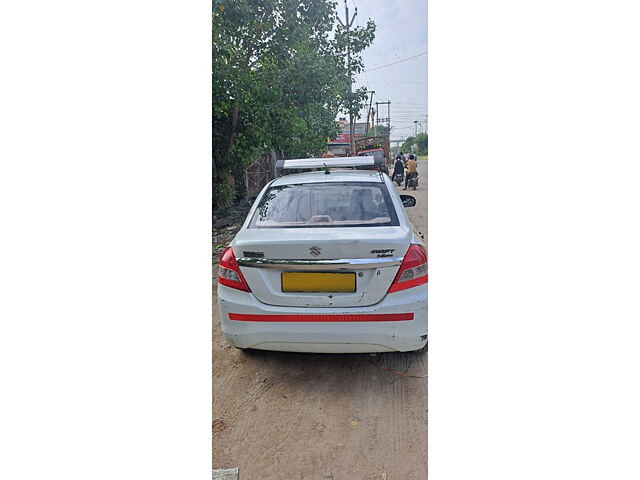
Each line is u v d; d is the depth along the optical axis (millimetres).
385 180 2613
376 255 2123
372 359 2564
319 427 2160
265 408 2268
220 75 3686
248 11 3516
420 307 2174
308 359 2584
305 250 2129
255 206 2535
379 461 2021
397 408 2242
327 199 2469
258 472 2020
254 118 3701
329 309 2160
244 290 2250
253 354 2633
